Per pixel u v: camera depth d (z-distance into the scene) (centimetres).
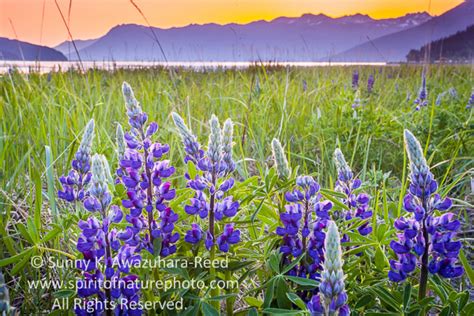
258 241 66
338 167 73
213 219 62
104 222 55
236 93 231
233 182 61
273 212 68
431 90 255
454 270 53
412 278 65
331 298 44
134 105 62
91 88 210
